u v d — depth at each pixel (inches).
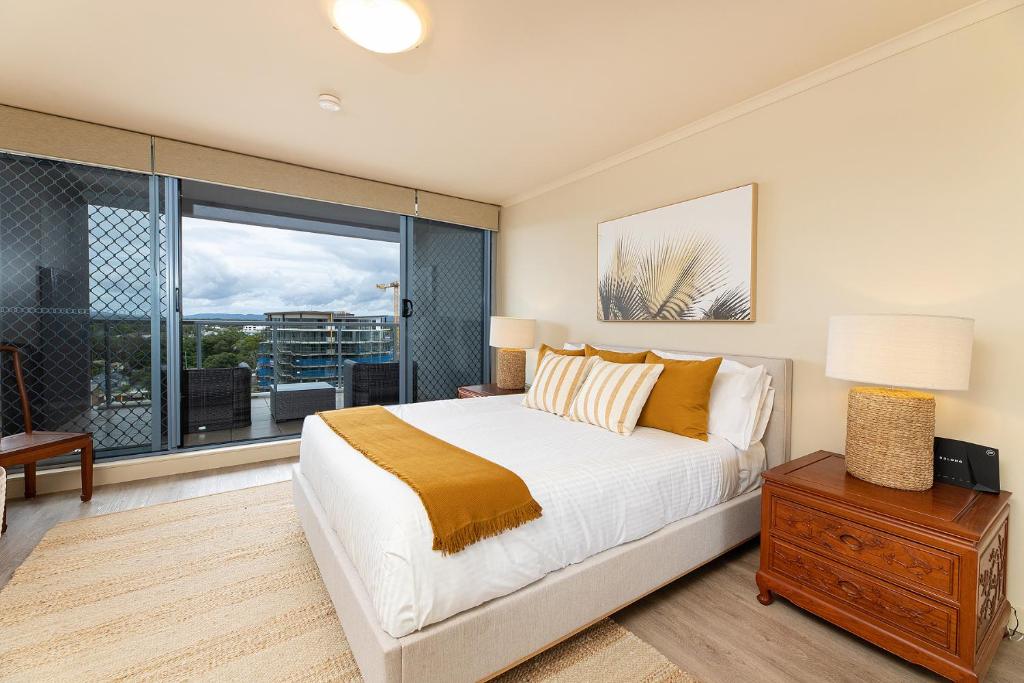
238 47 80.3
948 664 52.8
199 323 175.9
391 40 73.1
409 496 52.4
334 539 65.4
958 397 70.4
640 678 55.8
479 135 117.5
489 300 188.2
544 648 55.8
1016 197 65.2
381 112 104.6
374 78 90.0
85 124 110.5
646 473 68.9
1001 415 66.5
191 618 66.1
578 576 58.6
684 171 113.0
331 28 74.7
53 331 114.9
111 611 67.4
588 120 108.2
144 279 123.6
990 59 67.1
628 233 127.4
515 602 52.9
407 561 46.7
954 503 58.6
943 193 72.0
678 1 67.2
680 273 112.7
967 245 69.7
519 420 99.0
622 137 118.1
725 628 65.9
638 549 65.3
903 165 76.3
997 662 59.7
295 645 60.8
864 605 60.3
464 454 68.2
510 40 77.1
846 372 66.1
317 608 68.9
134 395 124.4
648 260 121.5
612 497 63.8
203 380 146.2
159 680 54.2
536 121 108.9
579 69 86.0
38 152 106.2
